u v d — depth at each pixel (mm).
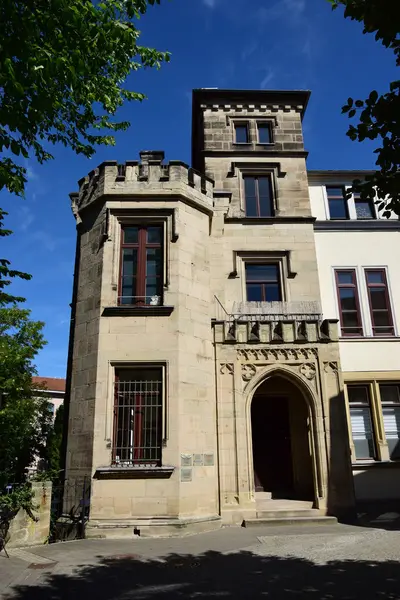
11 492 10391
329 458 13422
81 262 14547
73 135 9469
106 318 13180
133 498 11680
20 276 10555
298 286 17109
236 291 16938
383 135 5793
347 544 9984
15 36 5980
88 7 7051
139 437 12422
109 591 6945
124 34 7652
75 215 15508
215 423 13500
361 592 6648
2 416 20312
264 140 19516
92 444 12062
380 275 18141
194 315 13758
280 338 14328
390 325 17562
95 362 12797
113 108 10133
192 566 8352
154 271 14086
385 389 16812
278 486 15422
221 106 19625
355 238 18359
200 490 12312
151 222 14359
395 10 5168
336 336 14406
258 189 18766
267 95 19688
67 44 7020
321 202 18938
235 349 14180
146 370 13039
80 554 9375
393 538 10562
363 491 15375
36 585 7254
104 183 14453
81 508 11758
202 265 14555
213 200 16031
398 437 16297
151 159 15562
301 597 6508
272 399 16266
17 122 6293
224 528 12242
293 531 11664
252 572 7859
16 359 21422
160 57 10070
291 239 17688
